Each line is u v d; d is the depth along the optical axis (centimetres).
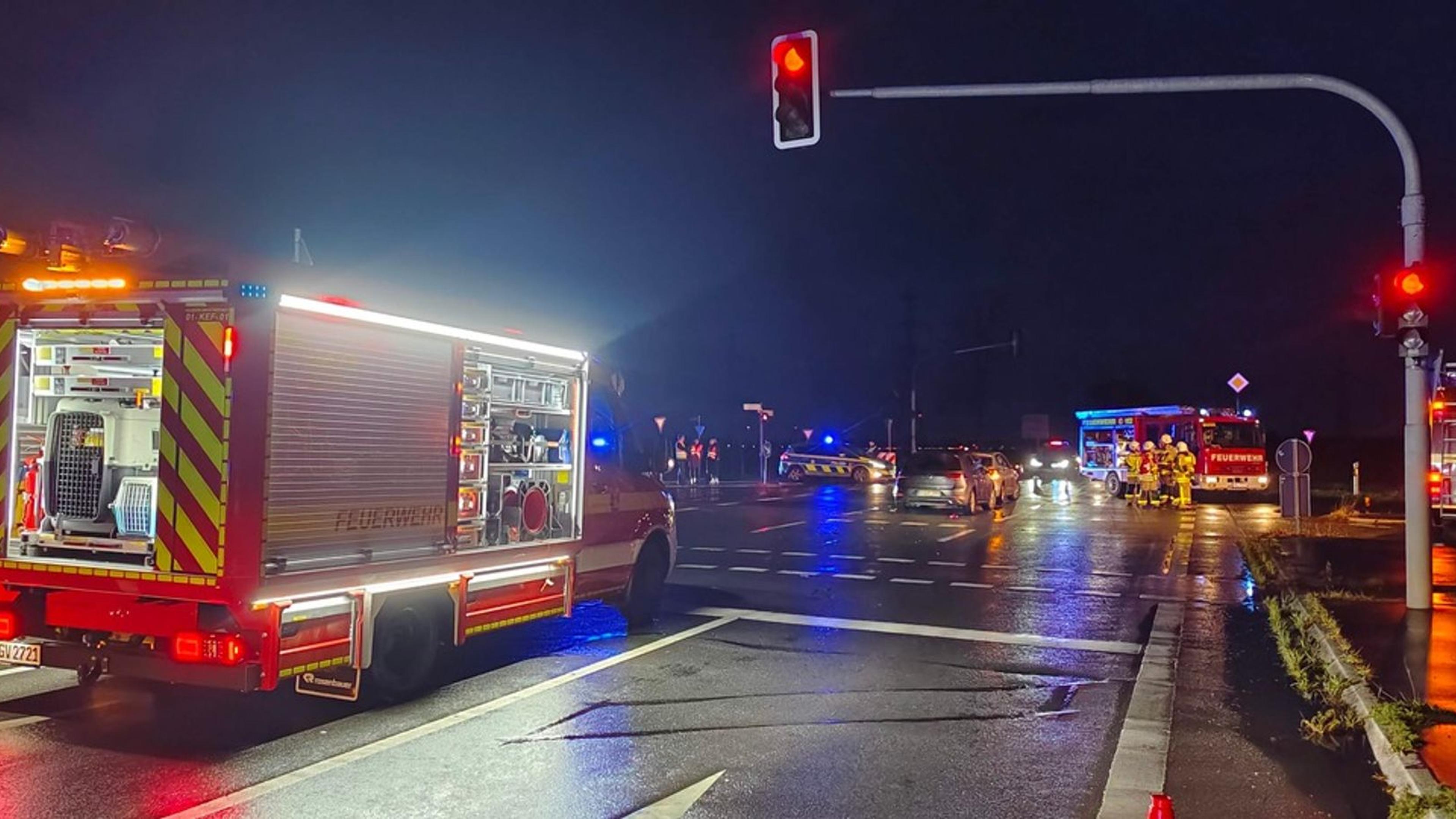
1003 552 1770
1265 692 809
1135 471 3081
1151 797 481
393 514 715
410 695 753
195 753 625
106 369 679
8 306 679
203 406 624
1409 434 1108
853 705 755
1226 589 1358
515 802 550
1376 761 633
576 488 923
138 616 633
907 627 1070
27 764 600
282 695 760
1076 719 730
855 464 4344
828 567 1549
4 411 684
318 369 658
